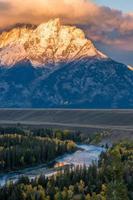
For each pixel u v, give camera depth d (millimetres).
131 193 186375
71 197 198750
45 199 197750
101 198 189375
